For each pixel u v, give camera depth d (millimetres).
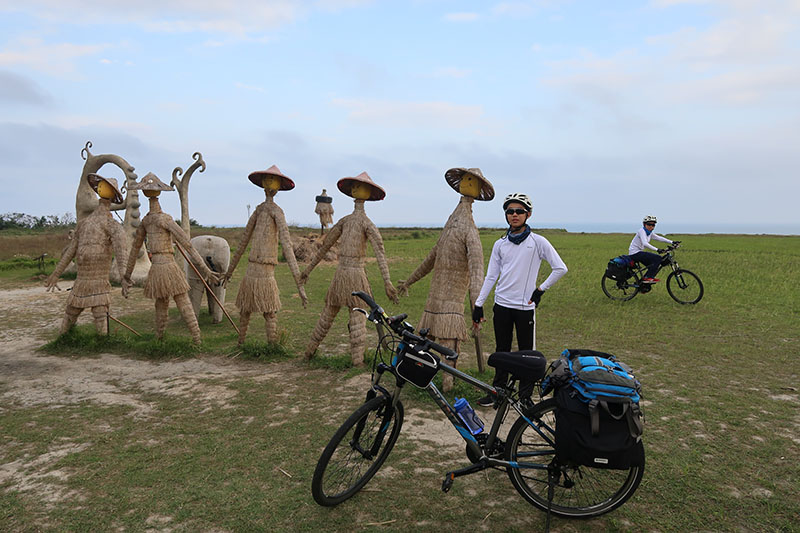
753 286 13219
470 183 5730
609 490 3416
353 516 3184
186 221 12242
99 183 7680
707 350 7191
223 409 5125
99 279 7684
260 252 7184
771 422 4652
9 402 5367
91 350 7465
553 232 60812
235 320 9992
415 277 6449
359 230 6676
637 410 2861
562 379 3027
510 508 3297
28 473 3771
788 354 6969
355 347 6598
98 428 4637
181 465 3885
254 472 3764
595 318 9602
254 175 7281
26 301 11891
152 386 5910
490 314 10469
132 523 3092
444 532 3031
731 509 3258
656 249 11273
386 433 3631
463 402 3521
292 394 5570
